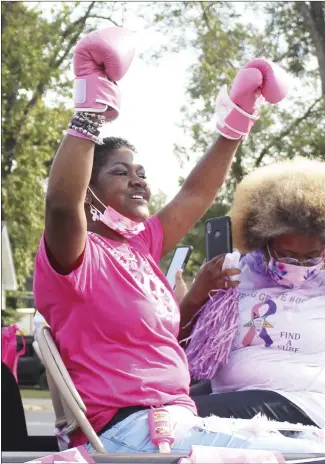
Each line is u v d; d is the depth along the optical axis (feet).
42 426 29.63
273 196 9.84
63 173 6.95
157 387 7.72
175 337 8.24
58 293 7.66
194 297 9.87
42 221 65.36
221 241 10.18
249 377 9.59
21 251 64.34
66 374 7.18
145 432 7.44
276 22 58.39
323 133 55.88
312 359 9.62
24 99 63.57
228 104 9.68
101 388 7.61
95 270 7.78
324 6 54.44
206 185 9.82
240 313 9.86
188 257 11.28
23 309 62.13
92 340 7.73
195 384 10.33
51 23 65.26
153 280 8.25
